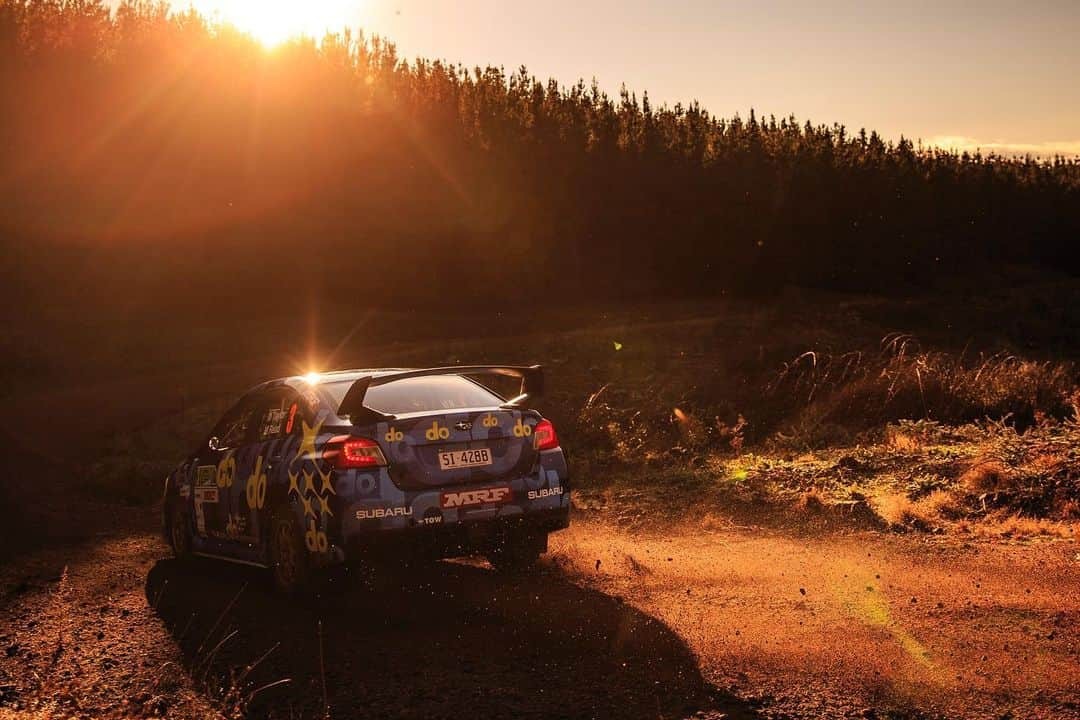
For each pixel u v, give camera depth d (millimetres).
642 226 40906
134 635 5551
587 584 6379
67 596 6566
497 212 33844
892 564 6668
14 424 15773
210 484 7254
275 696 4430
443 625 5531
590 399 14914
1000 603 5523
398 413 6234
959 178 69750
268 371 20938
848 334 22984
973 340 31078
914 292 53469
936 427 12438
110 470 11898
